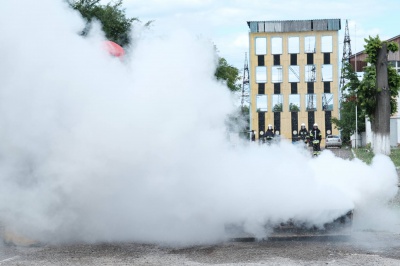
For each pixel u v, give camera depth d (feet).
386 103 123.95
